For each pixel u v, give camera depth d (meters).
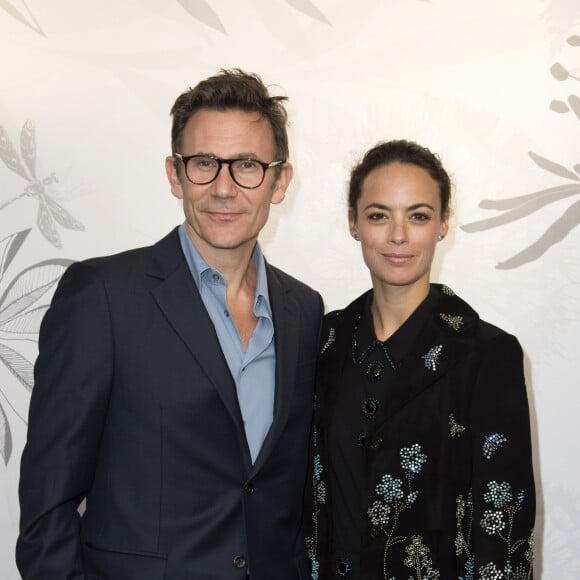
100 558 1.51
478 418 1.53
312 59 2.23
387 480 1.53
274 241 2.28
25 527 1.48
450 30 2.23
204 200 1.57
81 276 1.57
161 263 1.62
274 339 1.68
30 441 1.51
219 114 1.58
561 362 2.27
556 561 2.29
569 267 2.26
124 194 2.24
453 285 2.27
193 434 1.52
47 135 2.23
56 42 2.21
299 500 1.70
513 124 2.24
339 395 1.64
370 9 2.23
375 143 2.25
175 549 1.49
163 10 2.21
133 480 1.51
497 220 2.26
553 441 2.28
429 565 1.52
